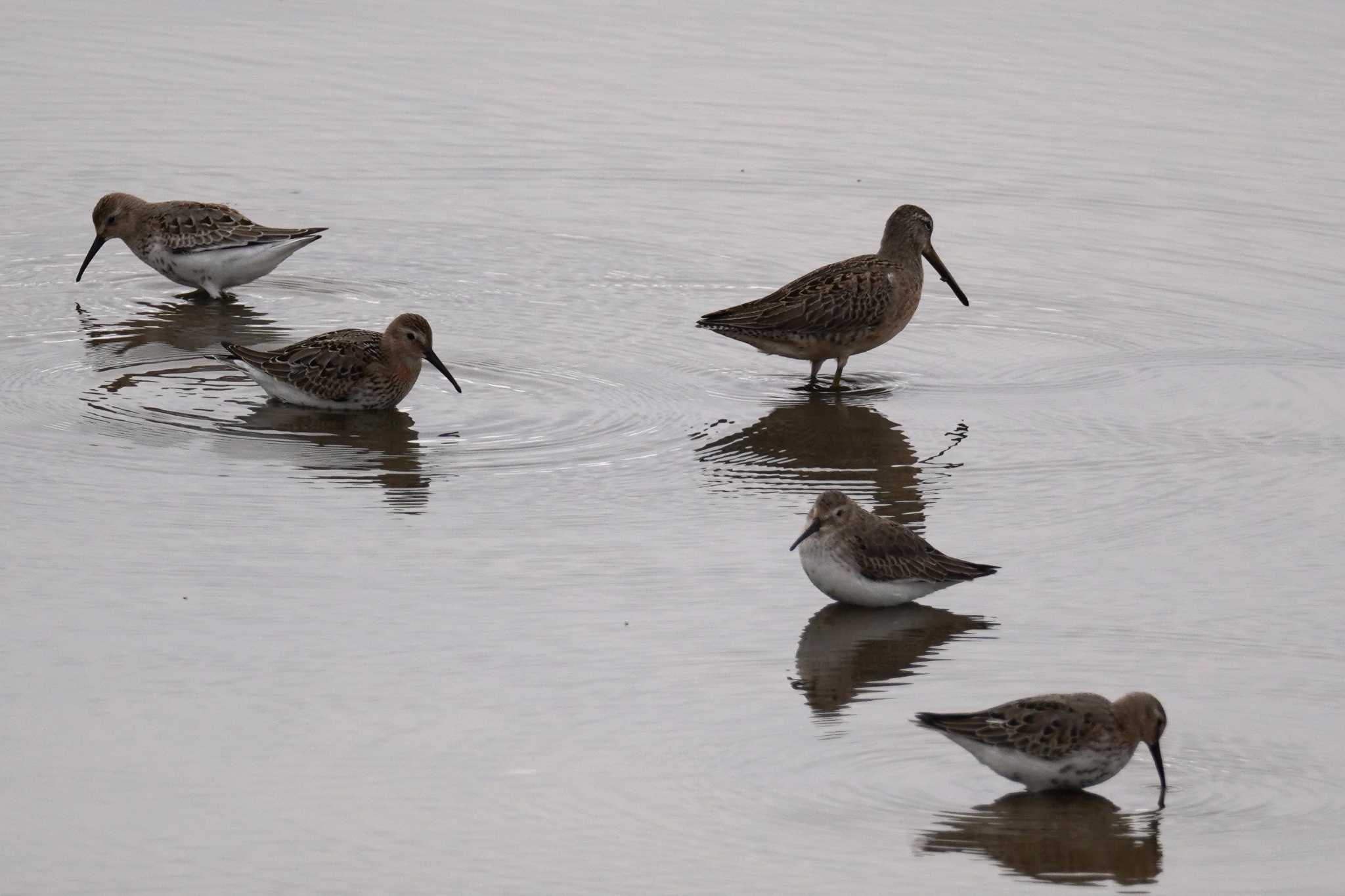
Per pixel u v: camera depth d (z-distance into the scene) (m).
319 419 18.52
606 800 11.49
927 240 20.97
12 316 21.41
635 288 22.75
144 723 12.31
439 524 15.88
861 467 17.62
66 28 31.52
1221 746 12.34
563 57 30.83
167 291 22.70
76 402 18.66
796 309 19.84
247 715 12.45
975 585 15.12
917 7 33.53
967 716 11.63
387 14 32.66
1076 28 32.56
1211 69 30.67
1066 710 11.56
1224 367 20.69
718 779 11.80
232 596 14.30
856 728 12.55
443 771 11.78
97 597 14.20
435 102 28.83
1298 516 16.55
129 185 25.66
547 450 17.81
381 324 21.50
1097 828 11.29
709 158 27.08
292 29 31.84
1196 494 17.06
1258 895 10.51
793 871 10.73
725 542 15.76
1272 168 26.92
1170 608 14.59
